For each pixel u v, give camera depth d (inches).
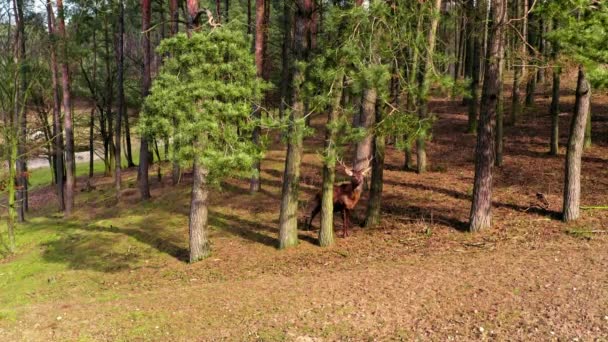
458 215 578.6
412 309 349.4
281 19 1144.8
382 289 391.5
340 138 460.8
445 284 385.7
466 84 397.7
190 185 950.4
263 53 834.8
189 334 350.0
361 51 405.1
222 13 974.4
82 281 555.5
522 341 291.4
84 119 1336.1
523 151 816.3
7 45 853.8
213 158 387.2
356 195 554.6
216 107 375.6
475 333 306.5
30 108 1075.9
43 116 1141.7
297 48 510.9
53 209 1077.1
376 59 412.2
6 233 895.1
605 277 360.2
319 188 757.3
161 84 402.9
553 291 348.2
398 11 417.4
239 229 647.1
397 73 416.5
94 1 972.6
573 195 507.2
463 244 493.0
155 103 390.3
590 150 768.3
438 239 518.6
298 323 347.3
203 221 572.7
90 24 1064.8
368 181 724.7
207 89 377.7
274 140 1134.4
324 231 548.7
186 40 387.9
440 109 1267.2
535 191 622.8
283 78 794.2
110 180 1296.8
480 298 352.2
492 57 468.8
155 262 590.9
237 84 396.5
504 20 482.9
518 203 589.0
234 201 764.0
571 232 480.1
